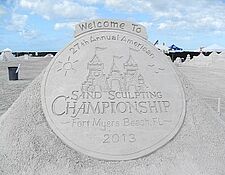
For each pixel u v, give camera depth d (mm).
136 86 4664
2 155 4102
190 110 4684
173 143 4332
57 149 4078
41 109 4375
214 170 4191
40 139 4145
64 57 4715
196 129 4527
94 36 4887
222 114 8156
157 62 4910
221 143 4539
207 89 13953
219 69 26062
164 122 4461
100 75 4641
